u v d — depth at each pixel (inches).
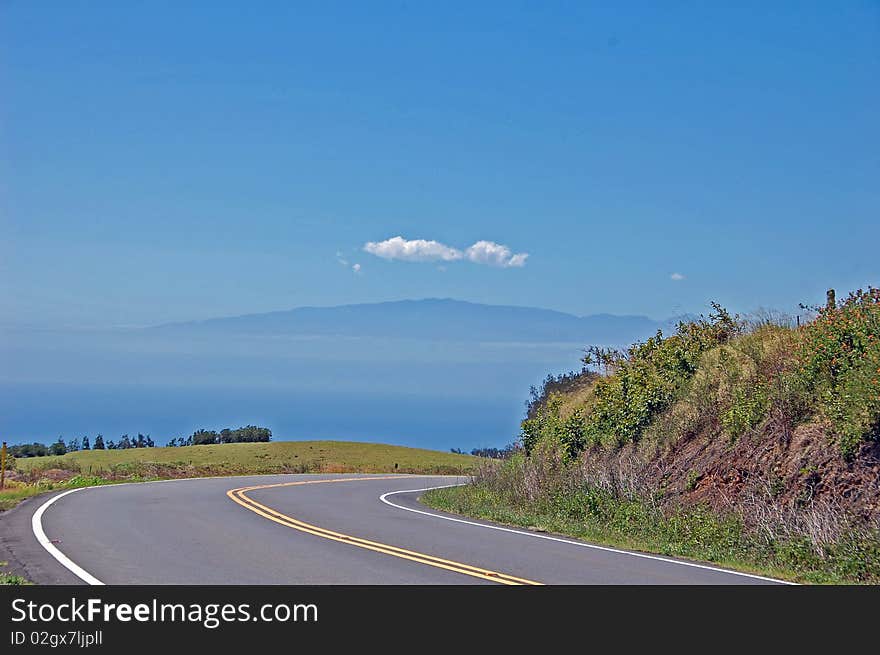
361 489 1116.5
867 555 445.1
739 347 773.9
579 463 850.8
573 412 960.9
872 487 499.5
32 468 1488.7
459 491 1001.5
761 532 519.5
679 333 903.1
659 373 847.1
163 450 2404.0
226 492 962.1
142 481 1216.2
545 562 480.4
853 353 596.7
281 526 629.9
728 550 515.8
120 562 456.4
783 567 466.0
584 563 478.6
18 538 541.0
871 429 527.2
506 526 670.5
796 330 723.4
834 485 522.9
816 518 493.4
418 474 1787.6
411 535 595.2
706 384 759.7
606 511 677.3
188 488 1025.5
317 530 611.5
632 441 797.2
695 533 563.8
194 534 572.1
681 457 697.6
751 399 661.3
